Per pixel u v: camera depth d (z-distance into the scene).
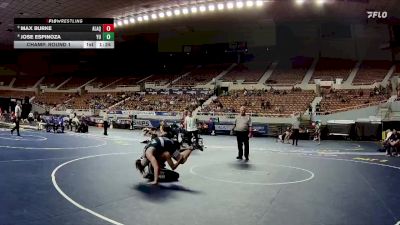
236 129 11.04
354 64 38.00
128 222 4.24
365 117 25.33
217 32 44.47
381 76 33.72
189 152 7.13
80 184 6.33
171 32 44.72
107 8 31.77
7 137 15.84
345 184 7.07
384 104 25.06
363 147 17.41
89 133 23.30
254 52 43.62
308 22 38.97
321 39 40.59
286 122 27.28
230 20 37.53
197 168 8.76
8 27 38.09
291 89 33.81
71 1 29.25
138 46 48.44
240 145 11.05
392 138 13.58
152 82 42.69
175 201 5.33
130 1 29.55
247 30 43.19
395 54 37.47
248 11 33.22
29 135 17.98
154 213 4.66
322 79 35.00
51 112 40.50
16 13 32.56
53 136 18.34
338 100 28.97
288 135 20.55
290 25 41.34
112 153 11.61
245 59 44.06
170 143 6.94
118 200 5.28
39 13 32.78
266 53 43.06
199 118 30.61
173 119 31.64
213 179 7.27
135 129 31.11
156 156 6.86
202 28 41.88
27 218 4.24
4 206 4.70
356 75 34.91
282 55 42.22
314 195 5.98
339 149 15.98
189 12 31.94
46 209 4.66
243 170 8.65
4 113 32.06
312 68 38.53
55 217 4.33
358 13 33.06
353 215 4.79
